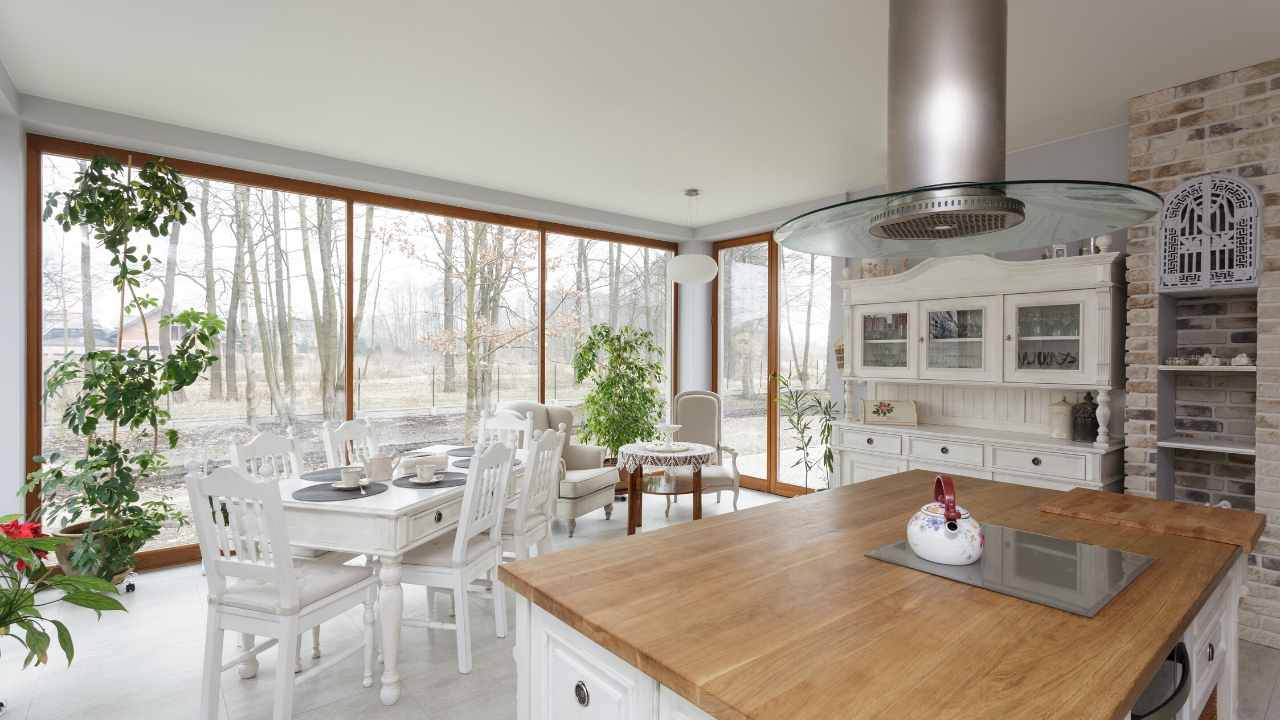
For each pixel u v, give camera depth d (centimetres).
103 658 269
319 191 435
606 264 605
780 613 123
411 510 242
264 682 250
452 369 502
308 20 256
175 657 270
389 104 336
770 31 262
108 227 355
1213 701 167
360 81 310
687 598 131
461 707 233
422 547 275
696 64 291
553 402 563
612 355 555
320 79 308
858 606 127
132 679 252
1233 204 297
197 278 395
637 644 109
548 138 385
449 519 271
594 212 555
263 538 207
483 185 484
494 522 286
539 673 140
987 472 378
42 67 296
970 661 104
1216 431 329
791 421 572
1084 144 379
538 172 452
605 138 386
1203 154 305
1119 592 134
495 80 308
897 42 167
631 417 547
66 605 322
